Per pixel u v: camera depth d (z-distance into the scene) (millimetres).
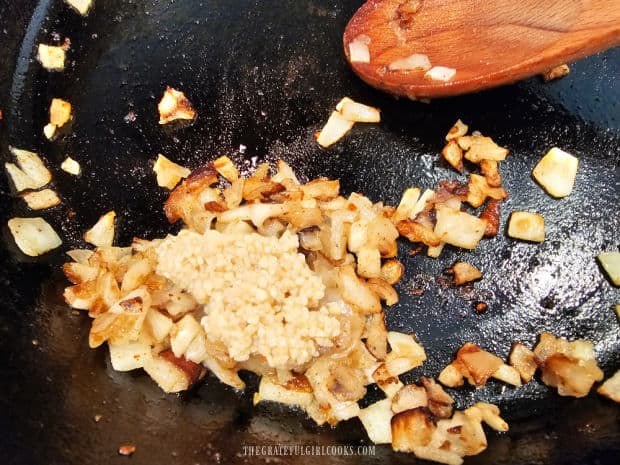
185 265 196
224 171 232
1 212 214
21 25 238
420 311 221
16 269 201
